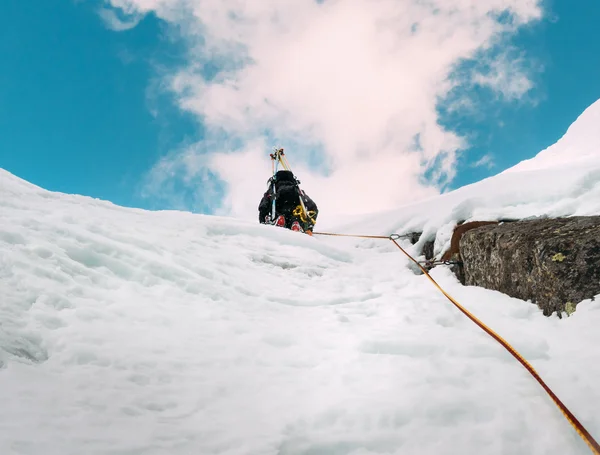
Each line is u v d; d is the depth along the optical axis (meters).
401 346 2.41
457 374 2.08
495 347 2.38
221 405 1.77
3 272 2.27
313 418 1.73
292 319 2.98
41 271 2.42
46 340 1.92
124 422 1.54
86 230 3.22
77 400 1.60
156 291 2.85
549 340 2.39
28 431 1.36
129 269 2.93
